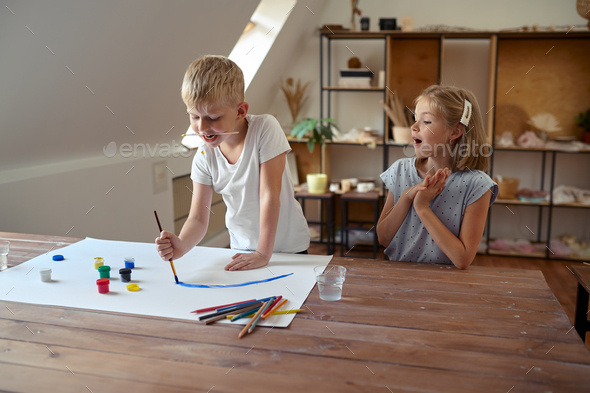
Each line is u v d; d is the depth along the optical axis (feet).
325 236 14.70
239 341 2.96
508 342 2.93
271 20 11.32
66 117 6.99
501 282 3.98
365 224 14.35
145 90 8.06
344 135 13.78
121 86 7.39
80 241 5.28
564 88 12.66
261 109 14.15
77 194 7.97
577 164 12.93
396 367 2.65
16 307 3.49
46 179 7.25
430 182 4.32
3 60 5.23
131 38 6.62
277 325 3.15
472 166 4.68
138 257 4.67
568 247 12.73
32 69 5.65
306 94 14.37
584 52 12.43
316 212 14.71
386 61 12.60
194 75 3.77
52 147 7.46
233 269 4.24
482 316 3.30
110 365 2.70
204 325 3.18
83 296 3.67
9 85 5.59
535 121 12.90
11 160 6.97
